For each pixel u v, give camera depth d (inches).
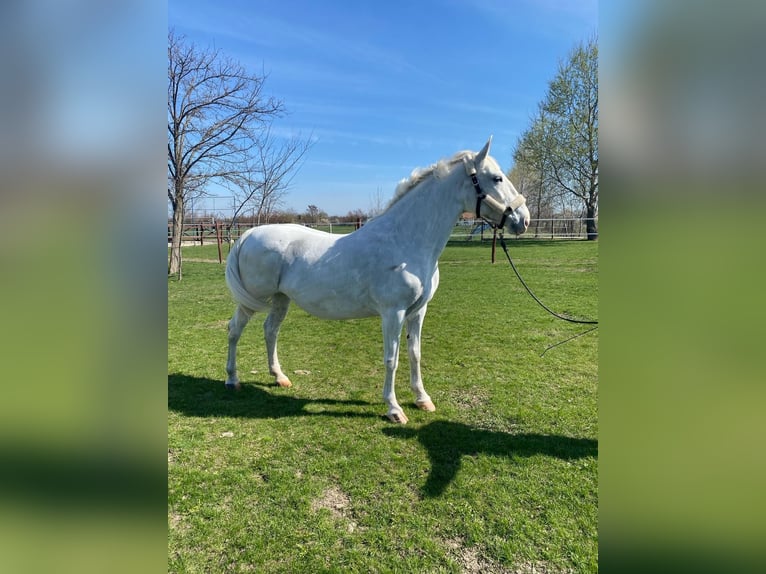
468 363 179.3
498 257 624.1
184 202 525.7
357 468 99.7
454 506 86.0
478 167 117.6
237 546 75.2
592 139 913.5
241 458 104.4
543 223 1205.7
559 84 933.2
